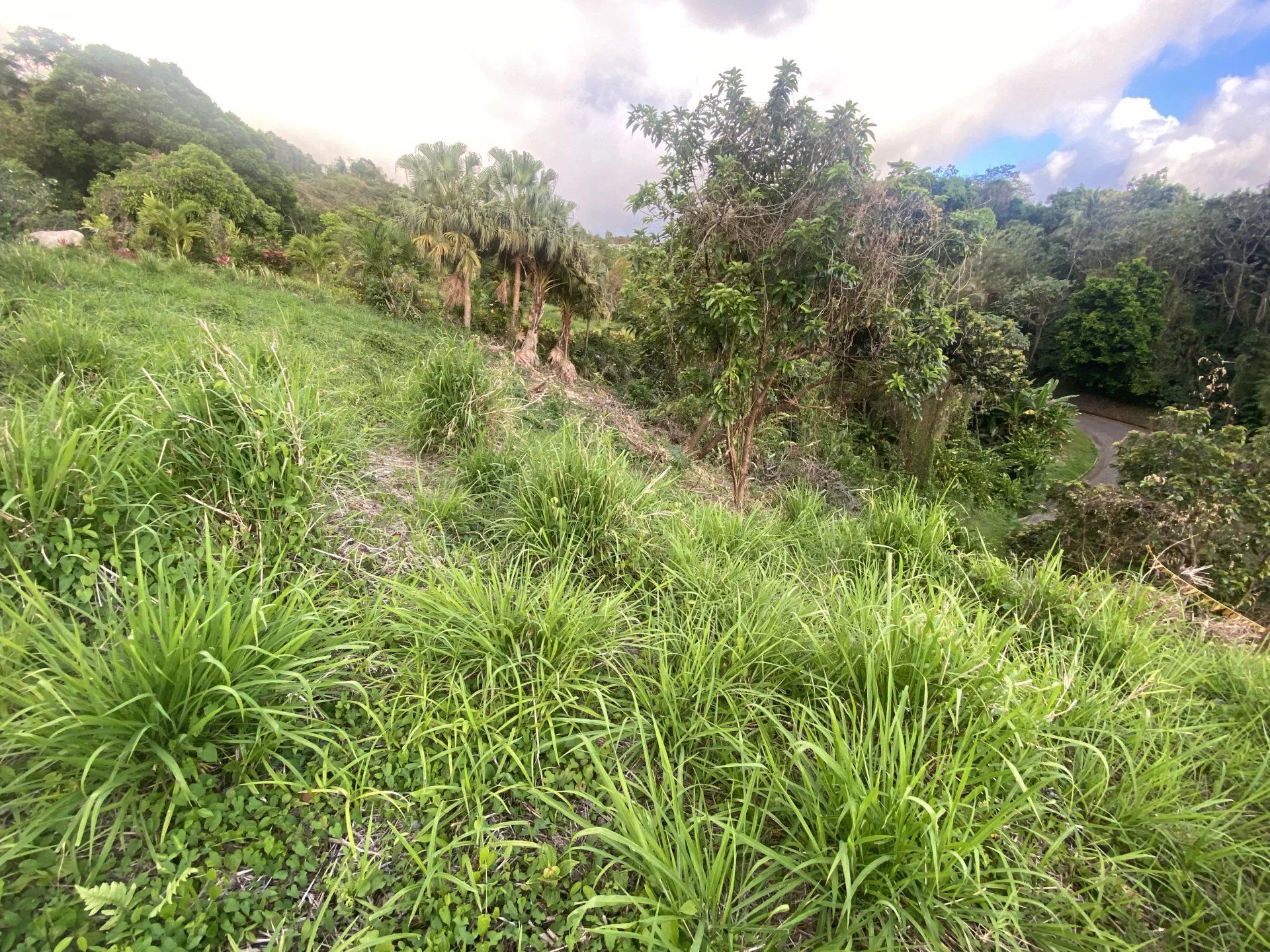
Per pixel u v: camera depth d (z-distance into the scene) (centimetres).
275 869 126
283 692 155
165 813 127
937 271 495
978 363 1265
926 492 1076
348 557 231
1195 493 687
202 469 214
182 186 1895
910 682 183
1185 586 441
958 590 302
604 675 198
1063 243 3653
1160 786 179
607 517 276
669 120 484
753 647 203
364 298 1271
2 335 304
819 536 376
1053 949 132
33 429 180
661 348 668
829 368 546
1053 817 166
